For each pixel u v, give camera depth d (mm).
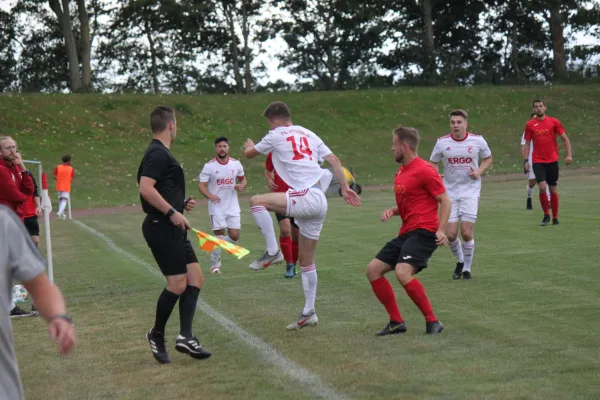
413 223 12211
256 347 11508
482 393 8680
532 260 19062
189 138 74625
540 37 119125
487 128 84938
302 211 12625
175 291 10867
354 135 81188
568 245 21422
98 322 14070
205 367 10539
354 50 118500
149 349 11820
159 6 106188
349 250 23109
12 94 78125
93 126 74312
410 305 14383
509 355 10352
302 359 10680
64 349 5125
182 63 119562
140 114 79188
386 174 69188
